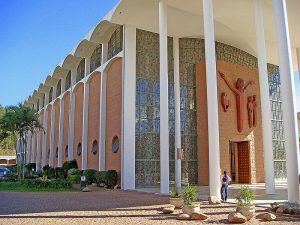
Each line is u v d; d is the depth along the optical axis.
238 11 19.64
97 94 25.41
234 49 25.97
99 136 23.86
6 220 9.02
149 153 21.08
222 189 13.66
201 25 21.47
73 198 14.90
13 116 28.25
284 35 12.52
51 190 19.50
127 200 13.82
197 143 23.03
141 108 21.22
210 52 14.38
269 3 18.16
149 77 21.80
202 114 23.33
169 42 23.12
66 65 30.72
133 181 20.09
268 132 16.48
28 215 9.90
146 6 19.08
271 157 16.42
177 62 22.95
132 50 21.28
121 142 20.66
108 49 24.23
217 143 13.81
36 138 43.84
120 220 8.98
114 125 21.94
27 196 16.03
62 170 28.22
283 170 27.31
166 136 16.97
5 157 69.56
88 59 27.67
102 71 24.09
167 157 16.92
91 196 15.80
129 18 20.52
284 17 12.69
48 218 9.34
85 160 26.30
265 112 16.59
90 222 8.66
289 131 11.97
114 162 21.52
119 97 21.53
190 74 23.78
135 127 20.81
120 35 22.22
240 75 25.61
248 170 24.64
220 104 23.94
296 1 17.52
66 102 32.94
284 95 12.19
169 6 18.80
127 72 20.95
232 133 24.20
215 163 13.66
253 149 25.08
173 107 22.45
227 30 22.48
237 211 9.36
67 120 31.95
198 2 18.33
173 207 10.85
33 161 44.00
